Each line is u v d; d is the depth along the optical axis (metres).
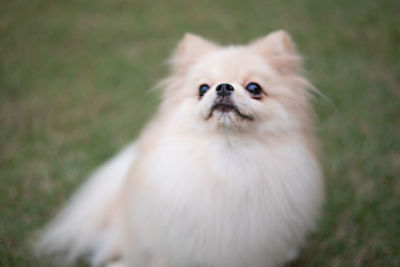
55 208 0.75
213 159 0.59
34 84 1.09
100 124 0.93
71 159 0.82
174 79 0.63
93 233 0.71
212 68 0.60
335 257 0.69
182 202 0.59
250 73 0.59
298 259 0.69
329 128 0.88
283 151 0.59
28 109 0.98
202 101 0.58
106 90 1.08
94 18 1.54
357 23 1.40
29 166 0.81
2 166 0.80
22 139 0.86
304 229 0.62
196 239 0.60
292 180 0.59
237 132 0.58
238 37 1.36
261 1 1.65
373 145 0.82
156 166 0.60
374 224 0.71
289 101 0.60
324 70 1.11
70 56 1.26
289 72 0.62
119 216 0.67
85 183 0.76
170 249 0.61
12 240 0.70
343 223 0.72
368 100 0.97
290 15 1.51
